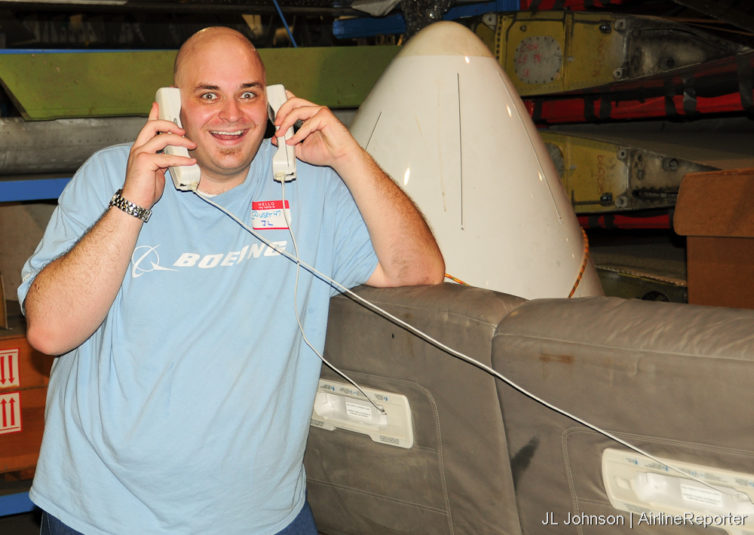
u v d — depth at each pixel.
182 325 1.50
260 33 4.98
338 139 1.64
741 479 1.24
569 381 1.39
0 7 3.45
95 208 1.51
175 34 4.95
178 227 1.52
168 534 1.52
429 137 2.21
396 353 1.68
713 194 2.46
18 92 2.60
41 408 2.37
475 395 1.56
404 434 1.71
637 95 4.25
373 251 1.73
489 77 2.28
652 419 1.30
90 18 4.85
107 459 1.48
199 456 1.50
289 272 1.61
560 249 2.24
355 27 4.30
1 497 2.29
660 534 1.36
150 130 1.45
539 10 4.29
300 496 1.71
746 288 2.43
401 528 1.80
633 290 3.83
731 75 3.89
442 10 2.92
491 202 2.17
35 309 1.42
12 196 2.46
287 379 1.62
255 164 1.61
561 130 4.83
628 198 4.08
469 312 1.54
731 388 1.21
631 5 4.91
